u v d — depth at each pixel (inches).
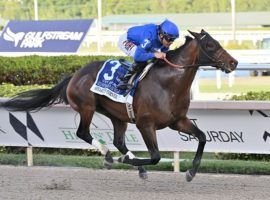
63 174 400.5
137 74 349.4
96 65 377.7
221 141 405.1
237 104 389.4
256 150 398.9
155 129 346.0
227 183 367.6
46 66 665.0
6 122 447.8
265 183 366.3
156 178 385.1
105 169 418.3
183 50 339.9
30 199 328.8
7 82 679.7
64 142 438.3
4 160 448.5
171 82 337.4
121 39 373.7
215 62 334.6
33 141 442.6
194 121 407.8
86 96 374.0
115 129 384.5
